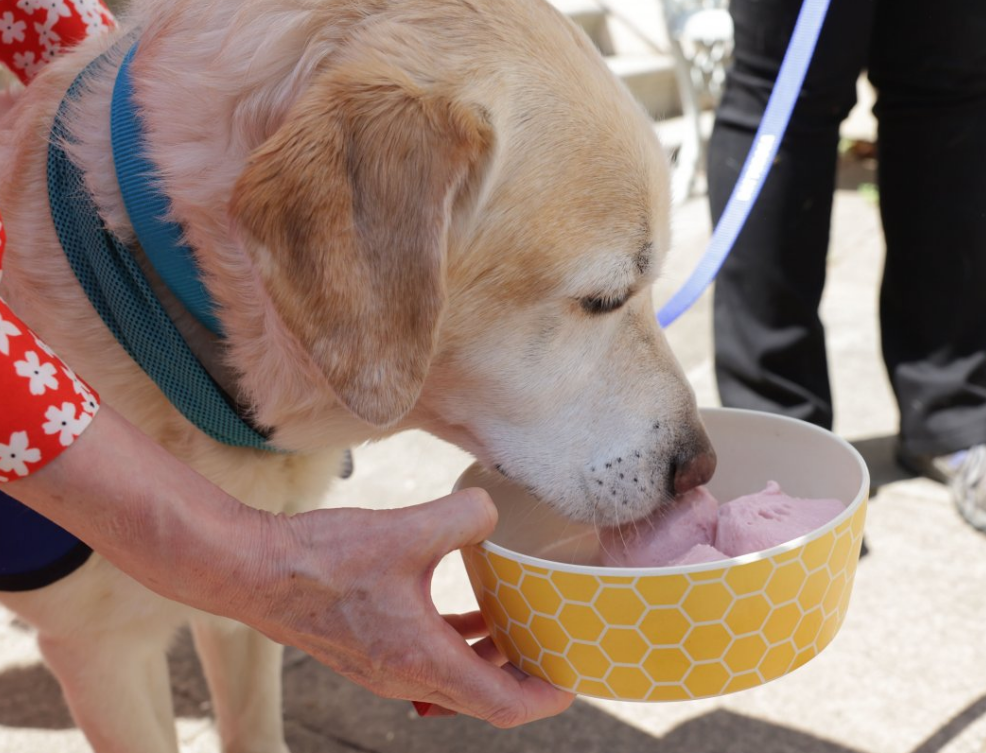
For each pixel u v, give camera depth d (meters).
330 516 0.55
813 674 0.87
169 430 0.65
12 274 0.63
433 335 0.58
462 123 0.58
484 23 0.62
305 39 0.60
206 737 0.88
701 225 1.94
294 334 0.57
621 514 0.66
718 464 0.70
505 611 0.57
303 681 0.94
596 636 0.55
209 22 0.62
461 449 0.69
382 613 0.55
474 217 0.61
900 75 1.02
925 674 0.86
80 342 0.63
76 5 0.75
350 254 0.57
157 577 0.54
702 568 0.53
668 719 0.85
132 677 0.69
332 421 0.65
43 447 0.52
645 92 2.51
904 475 1.13
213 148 0.60
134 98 0.62
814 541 0.54
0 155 0.66
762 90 0.99
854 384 1.33
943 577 0.96
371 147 0.57
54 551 0.62
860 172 2.30
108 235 0.61
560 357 0.65
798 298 1.05
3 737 0.88
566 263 0.63
